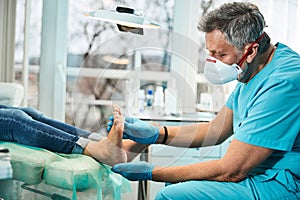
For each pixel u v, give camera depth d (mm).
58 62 3068
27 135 1724
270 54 1656
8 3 2816
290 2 2482
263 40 1590
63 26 3072
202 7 3018
